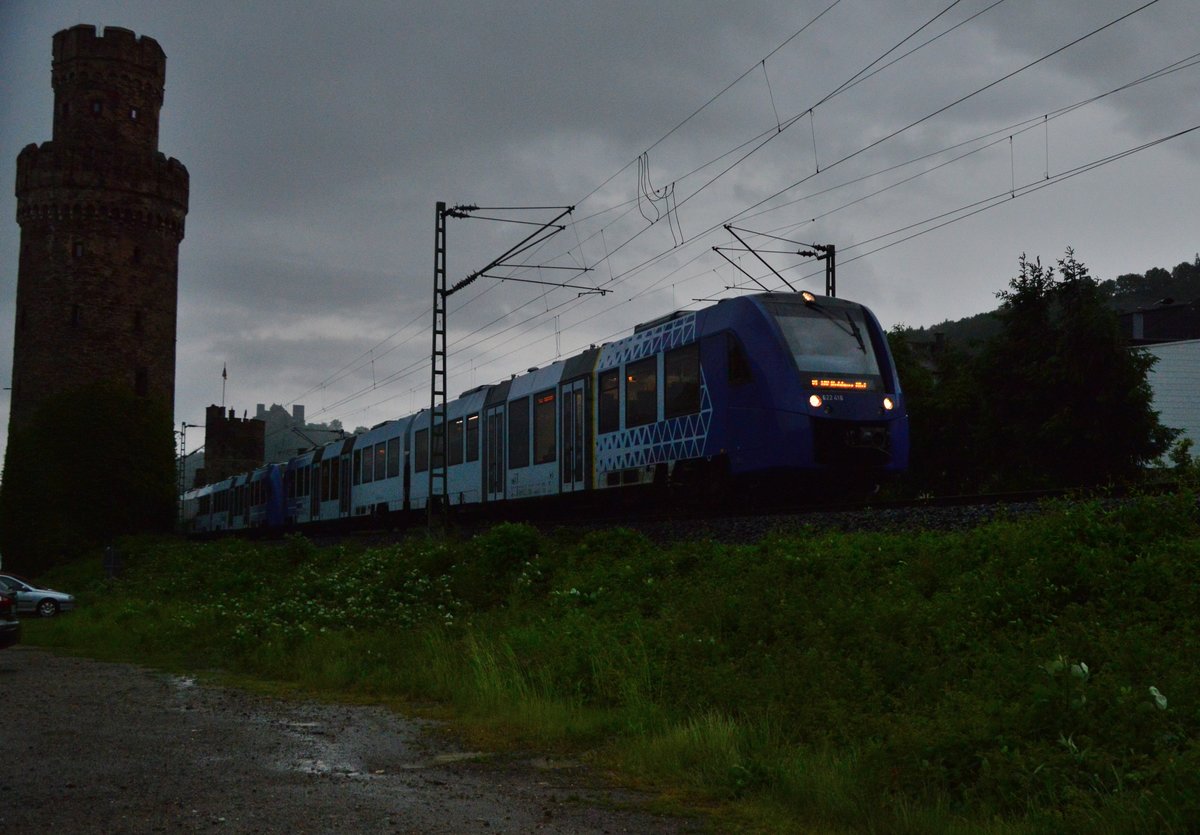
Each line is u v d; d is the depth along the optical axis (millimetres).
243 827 6234
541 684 11289
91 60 57656
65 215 56125
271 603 22281
